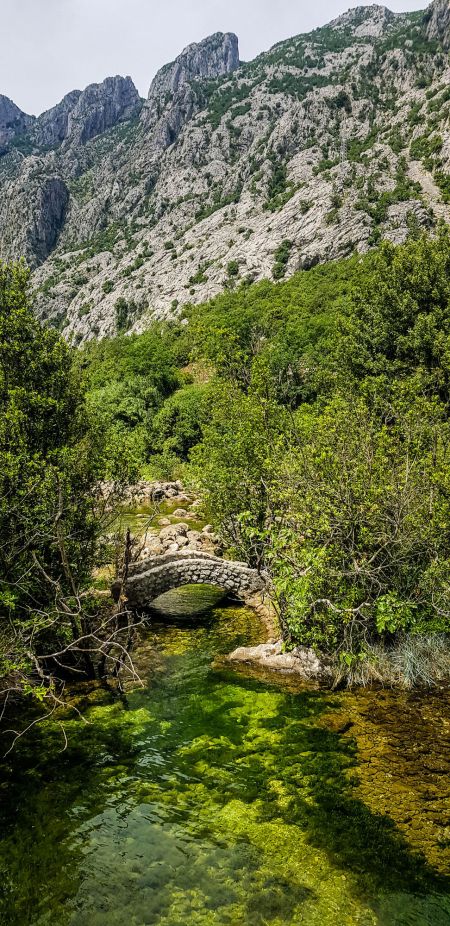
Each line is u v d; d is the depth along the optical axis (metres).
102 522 10.41
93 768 6.59
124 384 50.78
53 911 4.65
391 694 8.27
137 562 12.22
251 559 13.27
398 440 10.44
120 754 6.87
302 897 4.76
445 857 5.13
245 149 185.88
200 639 10.79
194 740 7.17
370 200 115.06
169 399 46.78
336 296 70.88
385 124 160.00
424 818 5.61
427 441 10.72
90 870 5.05
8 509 7.89
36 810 5.84
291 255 112.38
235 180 170.88
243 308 81.44
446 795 5.93
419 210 104.50
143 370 57.31
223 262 127.62
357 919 4.54
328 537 9.45
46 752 6.91
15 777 6.39
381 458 9.77
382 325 25.16
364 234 103.12
